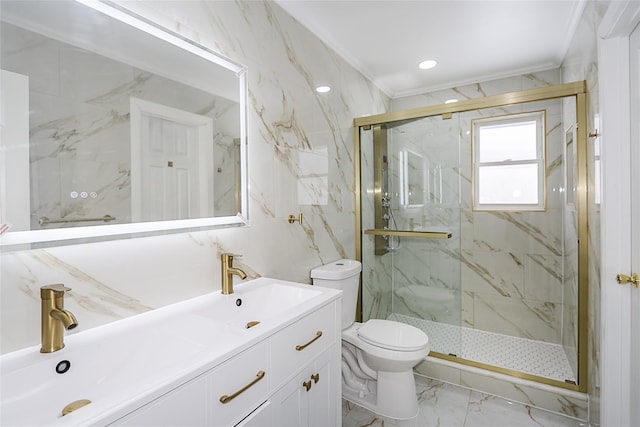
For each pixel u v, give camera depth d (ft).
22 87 2.77
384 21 6.68
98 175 3.25
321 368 4.28
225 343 2.96
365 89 9.16
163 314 3.64
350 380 6.72
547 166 8.66
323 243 7.11
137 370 3.09
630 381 4.66
